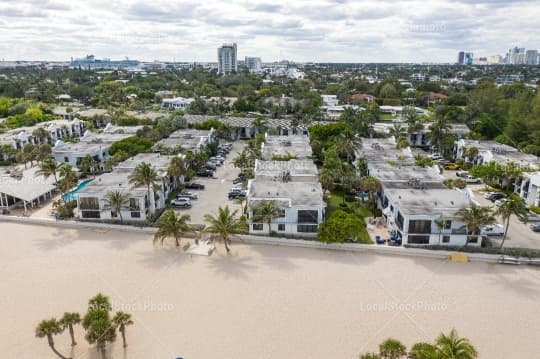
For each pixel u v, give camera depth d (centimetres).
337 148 11725
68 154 11806
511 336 4953
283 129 15888
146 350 4684
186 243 7306
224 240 6969
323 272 6353
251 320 5200
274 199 7475
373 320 5219
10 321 5175
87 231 7812
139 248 7131
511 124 14675
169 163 9975
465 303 5594
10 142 12838
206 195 9756
